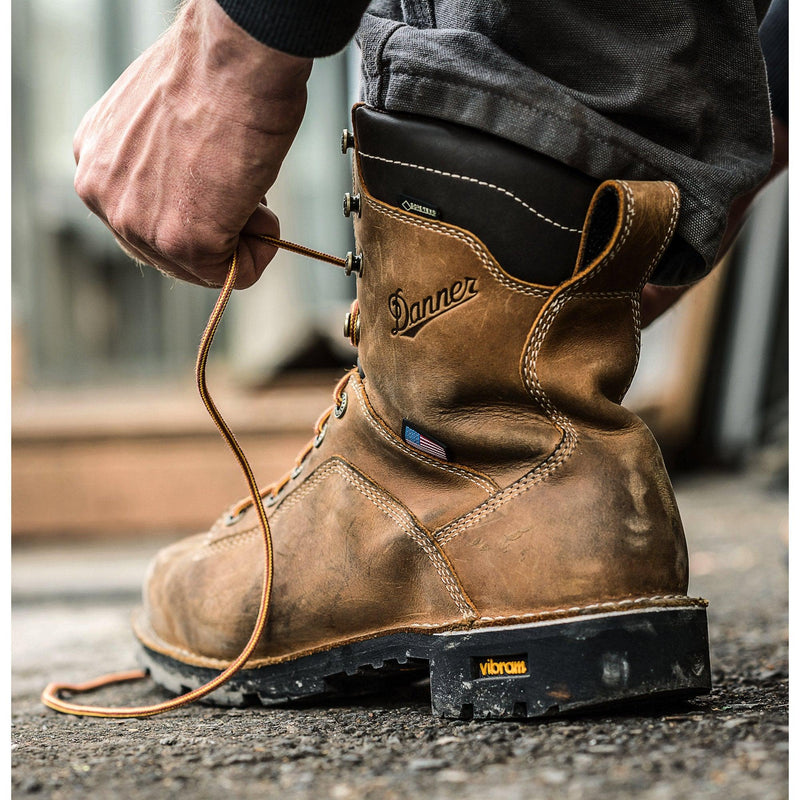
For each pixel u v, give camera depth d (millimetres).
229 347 7406
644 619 710
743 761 560
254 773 603
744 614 1450
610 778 544
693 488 4406
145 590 1078
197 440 3342
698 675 723
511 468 774
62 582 2398
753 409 4812
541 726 702
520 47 748
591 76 748
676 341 4879
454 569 767
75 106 7133
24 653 1518
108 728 818
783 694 793
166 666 1000
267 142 728
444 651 752
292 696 869
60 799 559
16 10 6895
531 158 736
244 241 835
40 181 7152
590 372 753
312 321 4117
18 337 5453
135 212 793
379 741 679
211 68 715
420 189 760
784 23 1068
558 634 714
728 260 4695
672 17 743
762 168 775
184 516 3340
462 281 756
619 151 731
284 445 3365
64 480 3287
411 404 792
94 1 7012
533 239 741
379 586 809
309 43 669
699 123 761
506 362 756
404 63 756
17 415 3465
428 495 806
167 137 754
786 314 4609
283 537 881
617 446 756
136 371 7578
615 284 743
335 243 6871
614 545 727
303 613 851
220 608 916
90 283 7676
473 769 586
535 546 742
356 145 811
